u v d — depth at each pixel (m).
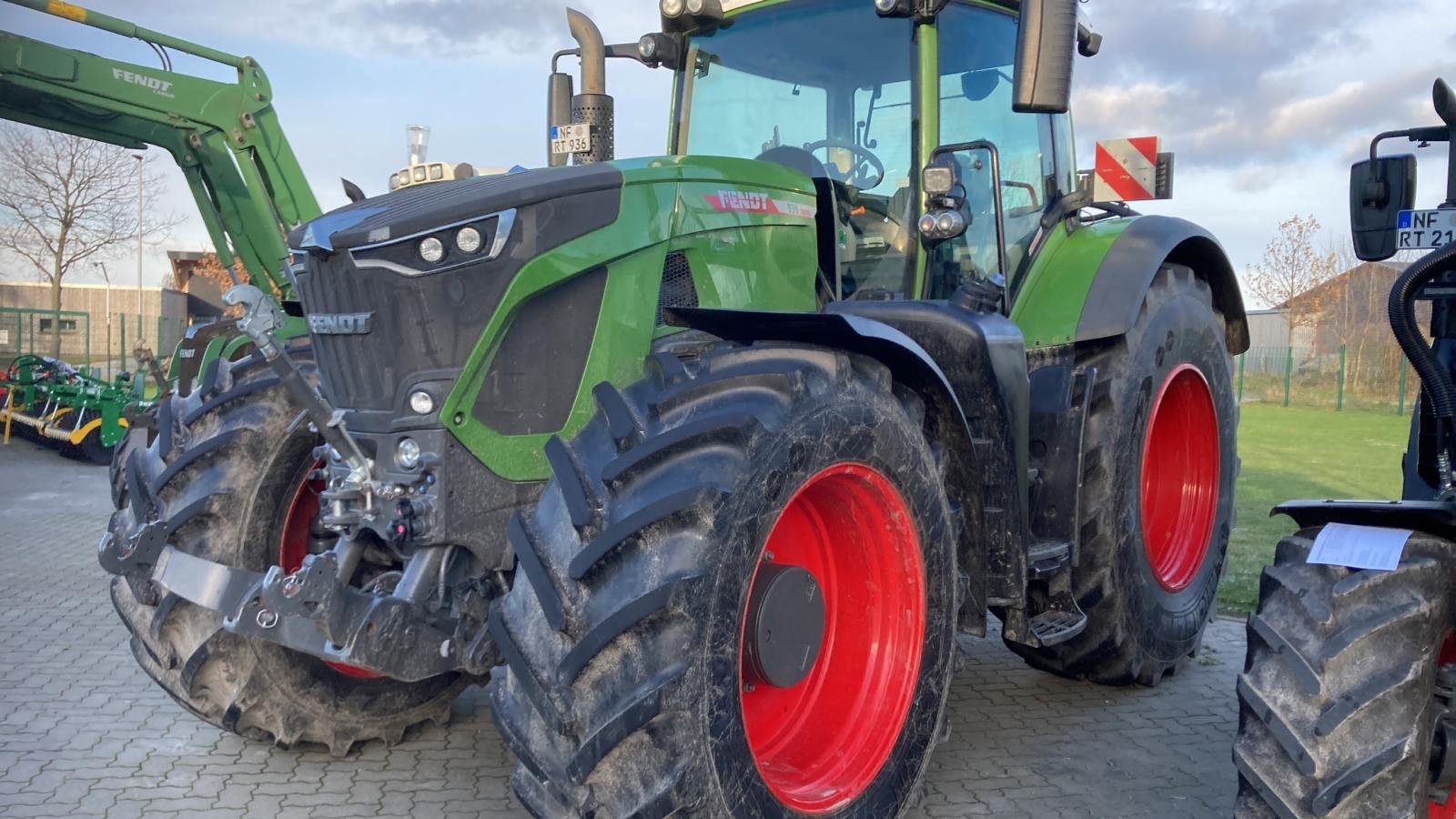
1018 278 4.19
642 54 4.22
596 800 2.41
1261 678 2.55
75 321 28.47
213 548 3.30
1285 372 25.45
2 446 12.90
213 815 3.25
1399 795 2.38
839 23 3.96
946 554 3.15
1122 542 4.10
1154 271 4.18
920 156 3.78
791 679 2.87
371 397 2.80
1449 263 2.70
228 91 7.96
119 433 11.64
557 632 2.47
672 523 2.49
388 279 2.73
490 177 3.01
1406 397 24.47
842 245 3.88
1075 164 4.76
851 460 2.82
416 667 2.74
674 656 2.43
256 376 3.52
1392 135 3.20
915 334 3.40
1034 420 3.91
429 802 3.37
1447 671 2.53
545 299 2.82
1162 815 3.33
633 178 2.97
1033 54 3.12
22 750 3.73
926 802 3.40
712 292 3.15
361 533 2.85
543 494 2.65
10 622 5.37
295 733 3.57
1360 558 2.54
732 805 2.53
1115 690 4.54
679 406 2.68
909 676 3.07
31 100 7.57
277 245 8.20
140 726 3.98
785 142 4.05
